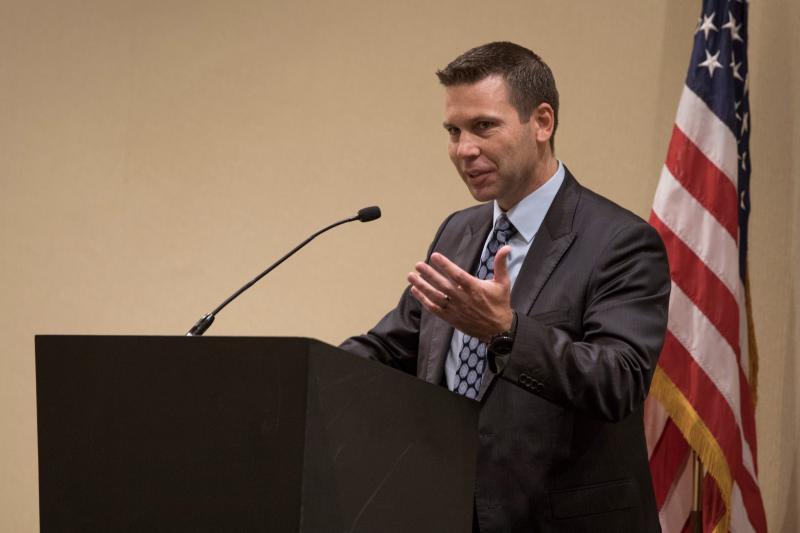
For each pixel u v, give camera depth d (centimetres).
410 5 1359
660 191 1055
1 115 1602
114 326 1503
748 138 1073
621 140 1207
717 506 1009
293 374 470
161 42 1510
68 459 529
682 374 1008
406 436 522
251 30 1455
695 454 1044
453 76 750
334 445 479
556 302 714
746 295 1049
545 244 741
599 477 697
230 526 479
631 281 700
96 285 1520
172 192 1486
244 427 480
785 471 1075
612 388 623
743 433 1020
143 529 504
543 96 757
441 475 544
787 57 1110
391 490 510
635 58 1209
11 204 1584
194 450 493
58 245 1551
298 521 461
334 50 1402
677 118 1068
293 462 465
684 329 1017
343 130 1388
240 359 484
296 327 1390
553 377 606
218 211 1455
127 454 512
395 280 1339
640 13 1212
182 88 1491
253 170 1439
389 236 1348
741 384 1026
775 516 1078
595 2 1238
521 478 686
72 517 525
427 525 534
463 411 563
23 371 1559
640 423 743
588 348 633
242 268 1431
